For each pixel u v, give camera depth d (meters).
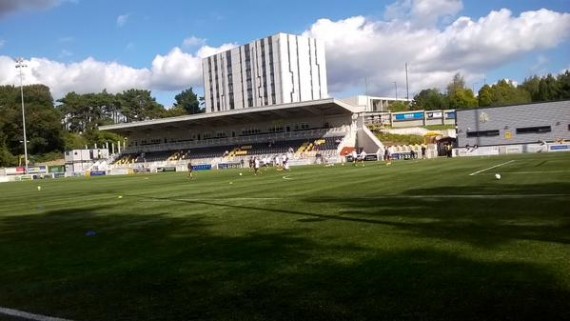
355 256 7.48
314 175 33.03
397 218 11.06
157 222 13.14
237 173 45.66
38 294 6.53
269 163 65.38
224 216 13.50
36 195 29.86
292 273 6.73
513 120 62.16
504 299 5.16
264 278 6.56
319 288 5.95
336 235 9.37
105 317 5.41
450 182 20.09
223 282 6.51
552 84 120.44
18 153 119.62
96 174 84.00
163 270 7.43
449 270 6.36
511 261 6.62
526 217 10.14
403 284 5.88
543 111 60.69
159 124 88.38
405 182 21.56
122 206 18.61
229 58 147.62
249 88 144.38
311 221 11.41
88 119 156.75
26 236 12.18
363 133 74.38
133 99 163.62
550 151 55.44
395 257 7.24
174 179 41.34
